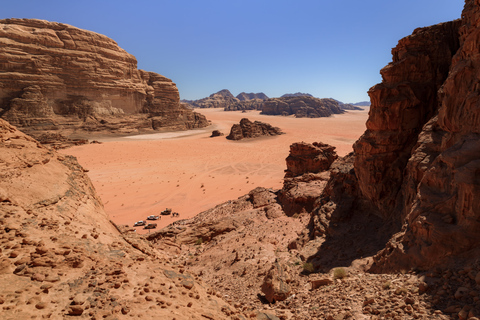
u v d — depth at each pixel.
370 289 13.19
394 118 23.31
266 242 29.53
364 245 21.03
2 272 8.20
